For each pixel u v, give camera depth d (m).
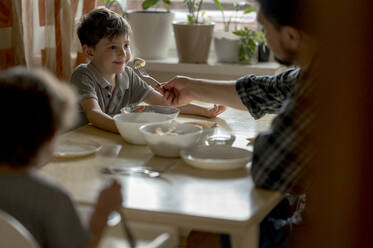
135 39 2.90
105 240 1.26
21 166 0.90
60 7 2.63
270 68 2.69
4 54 2.59
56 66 2.69
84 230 0.91
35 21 2.78
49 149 0.93
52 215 0.88
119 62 2.15
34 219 0.89
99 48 2.12
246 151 1.42
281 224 1.42
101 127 1.77
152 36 2.88
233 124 1.85
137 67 2.06
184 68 2.80
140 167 1.36
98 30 2.11
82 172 1.32
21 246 0.85
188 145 1.43
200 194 1.17
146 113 1.73
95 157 1.45
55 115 0.90
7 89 0.88
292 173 1.20
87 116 1.88
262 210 1.11
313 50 1.21
